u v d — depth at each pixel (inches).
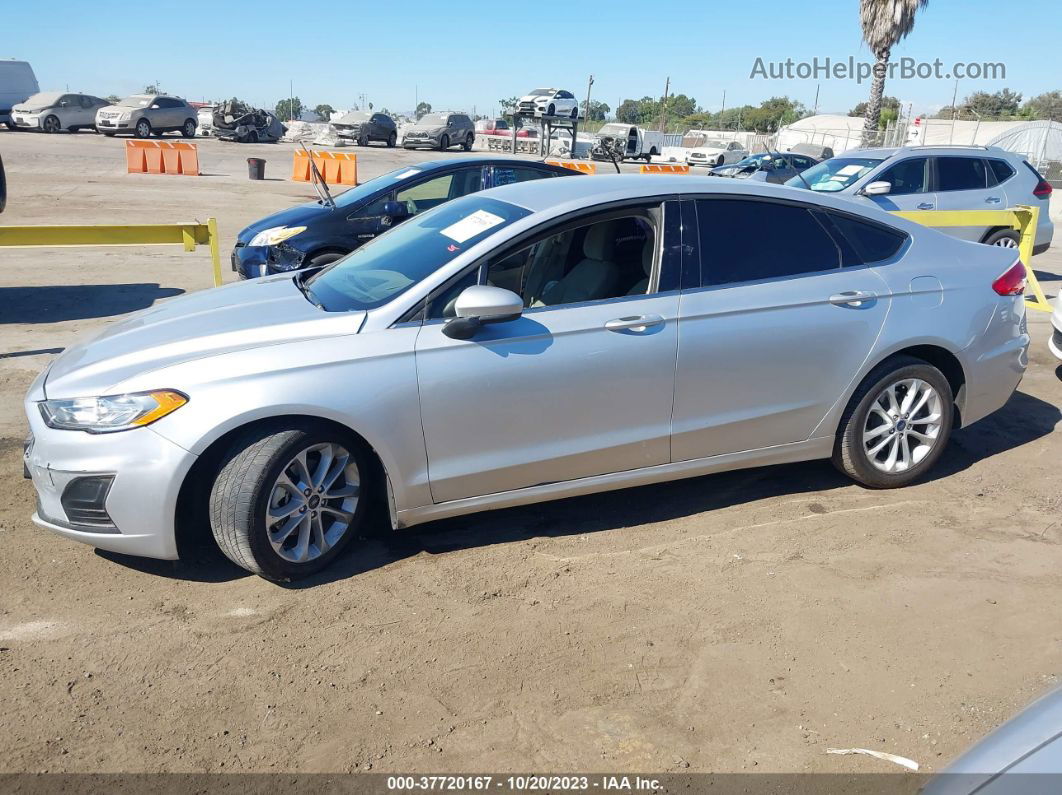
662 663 123.6
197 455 132.9
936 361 183.6
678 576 147.2
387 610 136.8
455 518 169.0
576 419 151.9
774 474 190.4
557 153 1534.2
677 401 158.1
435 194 326.6
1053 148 1267.2
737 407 163.3
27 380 247.8
